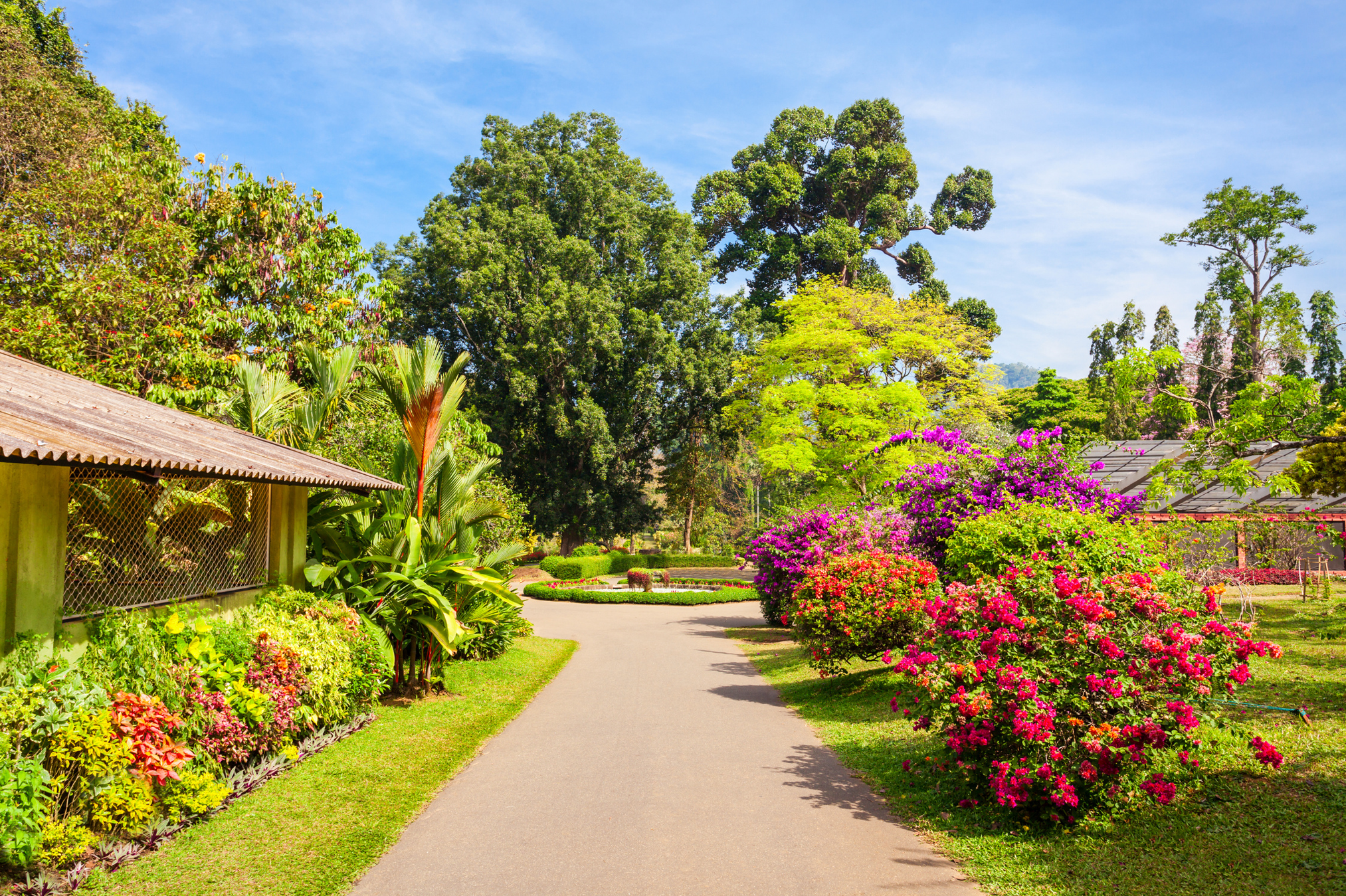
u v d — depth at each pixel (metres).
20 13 21.08
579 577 33.06
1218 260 29.03
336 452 13.71
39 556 5.23
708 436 42.12
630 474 38.66
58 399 6.81
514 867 4.82
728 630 19.81
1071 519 9.14
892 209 48.50
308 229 19.22
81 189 15.66
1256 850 4.47
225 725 5.82
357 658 8.41
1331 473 14.20
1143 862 4.51
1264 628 12.08
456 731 8.38
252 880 4.52
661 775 6.84
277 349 17.62
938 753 6.48
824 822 5.59
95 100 22.31
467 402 34.44
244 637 6.79
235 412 12.06
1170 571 6.91
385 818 5.64
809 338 29.16
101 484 6.26
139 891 4.29
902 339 29.36
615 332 34.34
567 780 6.70
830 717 9.17
